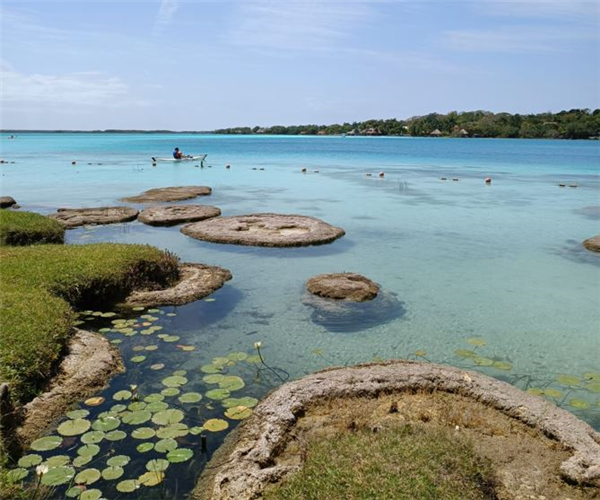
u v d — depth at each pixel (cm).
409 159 5975
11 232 1580
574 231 1952
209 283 1218
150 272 1202
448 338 983
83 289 1055
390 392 729
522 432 648
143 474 568
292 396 699
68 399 709
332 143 12038
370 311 1100
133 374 801
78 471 566
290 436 630
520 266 1482
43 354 749
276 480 543
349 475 507
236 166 4794
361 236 1836
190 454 602
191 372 816
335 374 762
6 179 3594
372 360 884
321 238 1705
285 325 1019
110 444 618
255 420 666
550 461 591
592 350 945
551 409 684
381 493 479
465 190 3108
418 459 538
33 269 1069
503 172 4322
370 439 584
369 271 1403
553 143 11675
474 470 541
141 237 1777
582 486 552
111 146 9494
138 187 3189
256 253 1570
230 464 577
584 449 604
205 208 2255
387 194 2908
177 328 990
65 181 3497
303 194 2891
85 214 2119
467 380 750
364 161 5616
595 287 1301
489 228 1997
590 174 4159
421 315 1094
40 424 652
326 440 601
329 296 1164
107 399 721
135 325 989
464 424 655
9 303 873
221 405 716
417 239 1798
